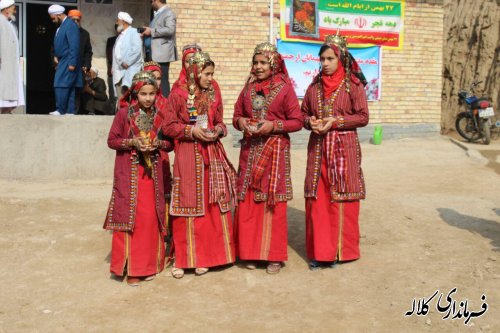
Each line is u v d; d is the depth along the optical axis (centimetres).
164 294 502
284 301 486
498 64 1623
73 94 988
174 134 518
